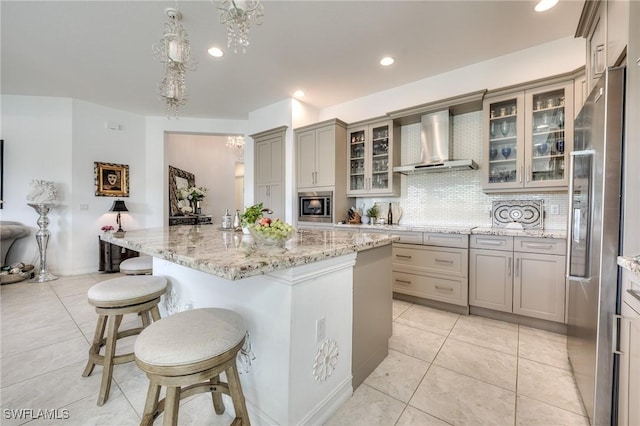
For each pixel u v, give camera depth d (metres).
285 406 1.25
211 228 2.79
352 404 1.55
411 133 3.71
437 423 1.41
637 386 1.03
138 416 1.45
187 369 0.98
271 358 1.30
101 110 4.52
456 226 3.33
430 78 3.52
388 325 2.06
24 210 4.09
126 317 2.76
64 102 4.20
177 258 1.22
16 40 2.73
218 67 3.26
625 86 1.24
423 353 2.08
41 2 2.21
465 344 2.21
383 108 3.94
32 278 4.00
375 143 3.83
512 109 2.88
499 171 2.98
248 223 1.58
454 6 2.28
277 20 2.44
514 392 1.64
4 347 2.13
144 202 4.98
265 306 1.33
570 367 1.88
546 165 2.70
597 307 1.28
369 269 1.83
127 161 4.80
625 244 1.21
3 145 3.97
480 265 2.71
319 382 1.41
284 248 1.43
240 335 1.17
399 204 3.82
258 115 4.68
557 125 2.65
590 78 1.94
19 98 4.05
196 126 5.10
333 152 3.83
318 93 4.02
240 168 10.88
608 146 1.25
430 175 3.57
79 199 4.34
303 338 1.30
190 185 6.88
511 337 2.32
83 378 1.76
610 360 1.25
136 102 4.37
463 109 3.21
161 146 5.02
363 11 2.34
